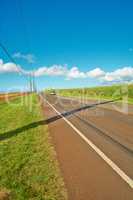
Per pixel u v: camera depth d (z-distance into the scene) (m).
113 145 7.40
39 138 8.48
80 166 5.41
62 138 8.55
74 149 6.93
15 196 4.02
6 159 6.02
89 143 7.71
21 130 10.20
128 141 7.95
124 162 5.69
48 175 4.86
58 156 6.22
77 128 10.77
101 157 6.10
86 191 4.14
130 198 3.89
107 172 5.02
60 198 3.90
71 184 4.43
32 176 4.84
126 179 4.65
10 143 7.77
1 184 4.49
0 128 10.98
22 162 5.73
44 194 4.05
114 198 3.89
